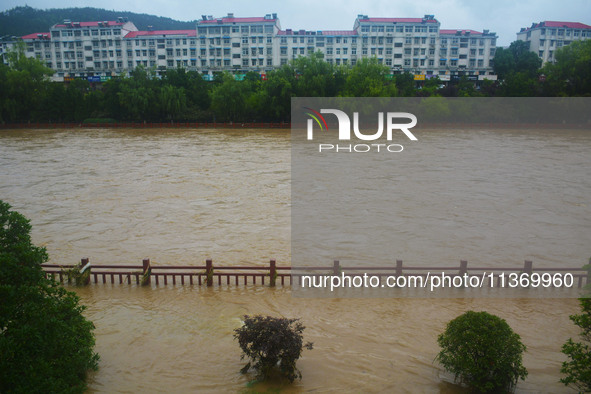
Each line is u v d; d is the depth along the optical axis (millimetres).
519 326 12000
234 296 13922
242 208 24484
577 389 9234
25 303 8352
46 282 9008
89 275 14836
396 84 83250
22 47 81500
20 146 51812
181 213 23562
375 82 74438
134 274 14688
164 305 13344
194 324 12227
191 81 84500
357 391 9422
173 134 65688
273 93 77250
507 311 12852
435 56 100375
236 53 102750
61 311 8984
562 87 76125
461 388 9508
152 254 17781
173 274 14578
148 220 22328
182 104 79312
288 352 9500
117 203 25641
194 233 20328
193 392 9391
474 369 8719
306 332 11766
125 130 72000
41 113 77938
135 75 80938
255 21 101062
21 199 26672
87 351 9266
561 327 11945
